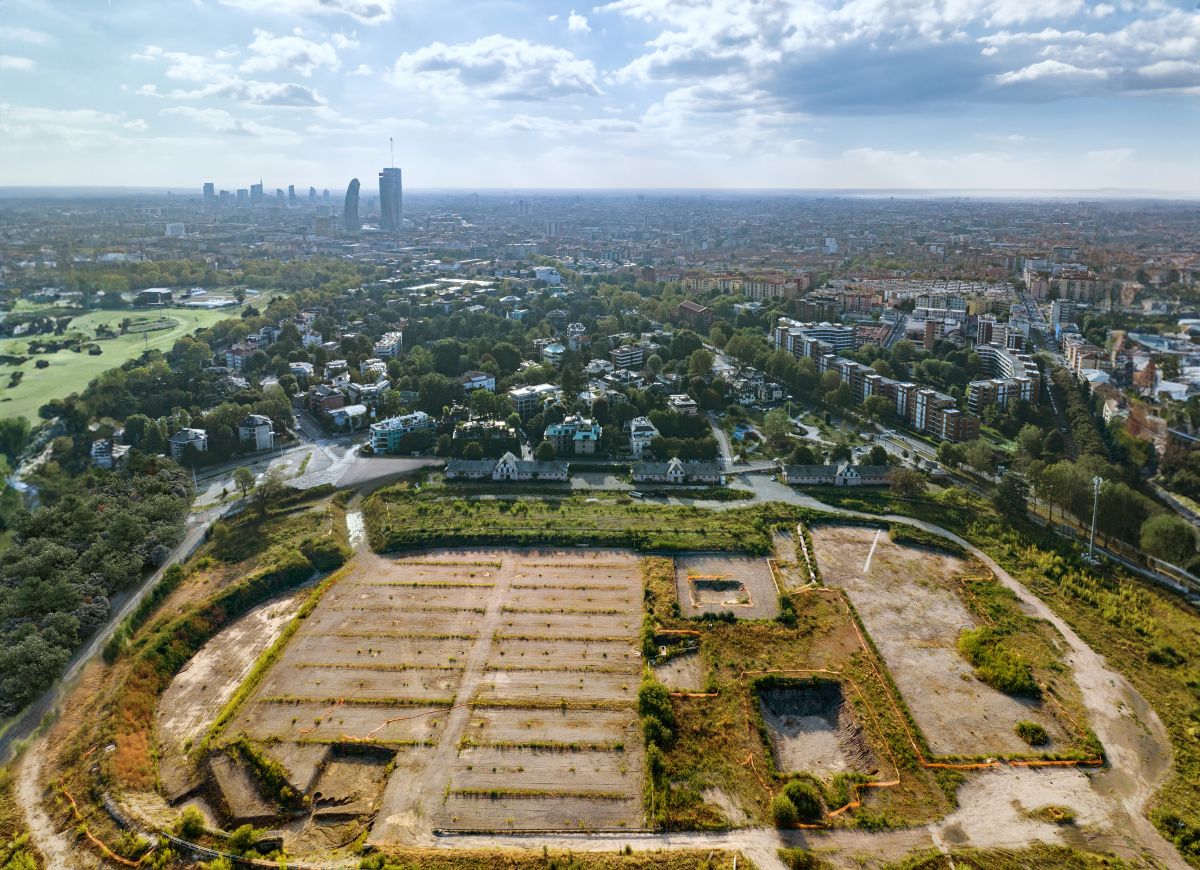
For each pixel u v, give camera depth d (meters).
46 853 125.44
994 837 129.00
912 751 146.50
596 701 161.25
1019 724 154.00
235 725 154.62
